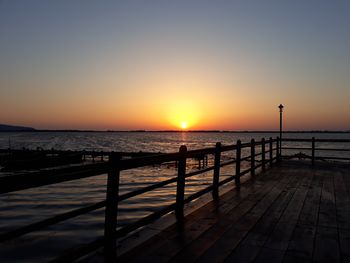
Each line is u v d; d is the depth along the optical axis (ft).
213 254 9.77
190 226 12.68
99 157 116.88
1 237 6.03
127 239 11.00
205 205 16.62
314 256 9.74
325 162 39.86
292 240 11.21
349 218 14.24
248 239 11.24
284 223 13.37
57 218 7.34
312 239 11.34
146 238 11.10
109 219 9.28
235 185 23.06
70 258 7.77
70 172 7.67
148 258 9.35
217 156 19.43
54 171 7.14
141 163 10.78
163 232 11.85
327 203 17.28
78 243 19.86
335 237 11.60
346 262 9.31
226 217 14.17
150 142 345.51
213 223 13.17
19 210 32.19
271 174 29.22
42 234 21.68
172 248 10.21
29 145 242.99
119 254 9.60
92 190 45.50
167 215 14.24
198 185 50.42
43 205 34.71
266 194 19.74
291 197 18.86
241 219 13.89
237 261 9.26
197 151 16.06
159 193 41.16
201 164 99.96
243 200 17.93
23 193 42.63
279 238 11.41
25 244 19.60
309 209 15.89
